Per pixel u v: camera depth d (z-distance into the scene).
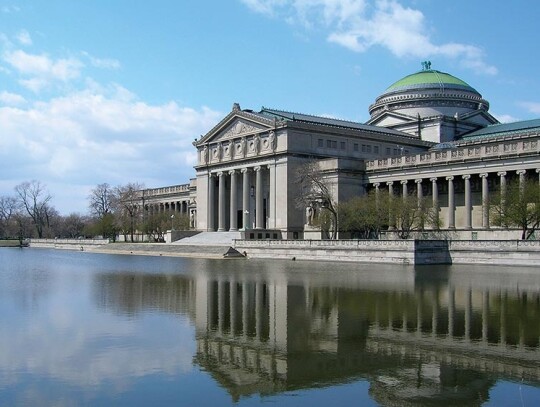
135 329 33.69
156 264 95.12
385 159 132.38
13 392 22.02
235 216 154.38
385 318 36.59
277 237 136.12
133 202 199.75
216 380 23.55
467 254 84.00
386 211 111.19
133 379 23.69
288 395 21.72
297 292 50.16
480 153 116.62
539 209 89.56
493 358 26.53
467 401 20.98
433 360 26.33
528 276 63.50
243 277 65.81
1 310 40.88
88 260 112.75
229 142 155.75
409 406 20.41
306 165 129.88
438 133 161.25
